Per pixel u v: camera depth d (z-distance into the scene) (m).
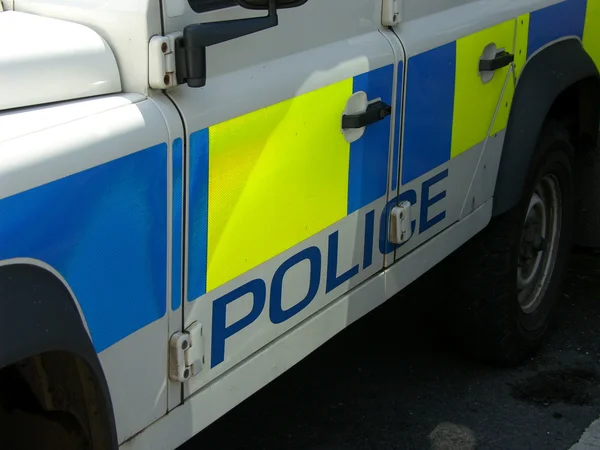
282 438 3.02
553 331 3.75
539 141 3.15
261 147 1.89
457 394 3.30
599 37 3.58
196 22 1.71
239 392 1.96
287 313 2.09
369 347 3.63
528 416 3.15
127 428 1.67
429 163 2.58
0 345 1.33
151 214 1.63
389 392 3.31
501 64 2.84
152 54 1.61
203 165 1.73
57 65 1.56
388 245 2.46
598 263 4.37
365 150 2.26
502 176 3.03
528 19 3.02
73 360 1.49
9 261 1.36
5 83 1.49
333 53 2.12
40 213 1.41
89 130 1.50
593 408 3.20
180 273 1.73
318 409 3.20
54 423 1.58
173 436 1.79
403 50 2.35
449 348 3.60
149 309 1.67
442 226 2.73
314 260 2.15
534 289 3.50
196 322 1.80
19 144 1.40
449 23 2.59
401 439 3.02
